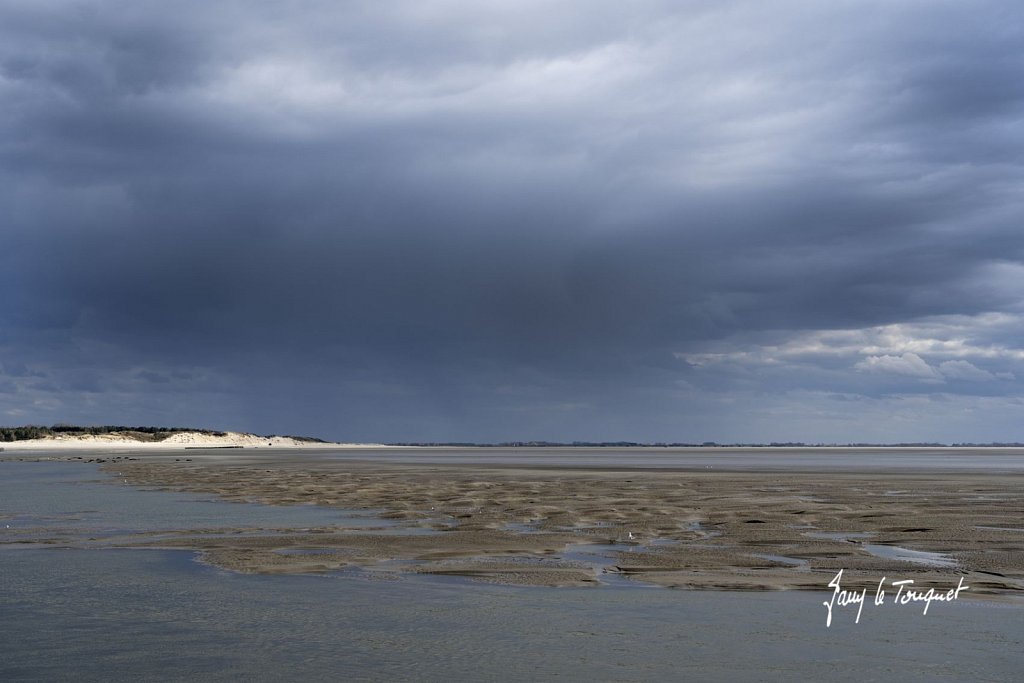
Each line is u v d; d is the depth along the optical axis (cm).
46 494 4269
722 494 3956
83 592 1608
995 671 1106
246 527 2641
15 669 1130
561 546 2162
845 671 1107
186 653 1201
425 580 1712
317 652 1204
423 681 1075
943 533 2352
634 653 1191
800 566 1831
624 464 9288
